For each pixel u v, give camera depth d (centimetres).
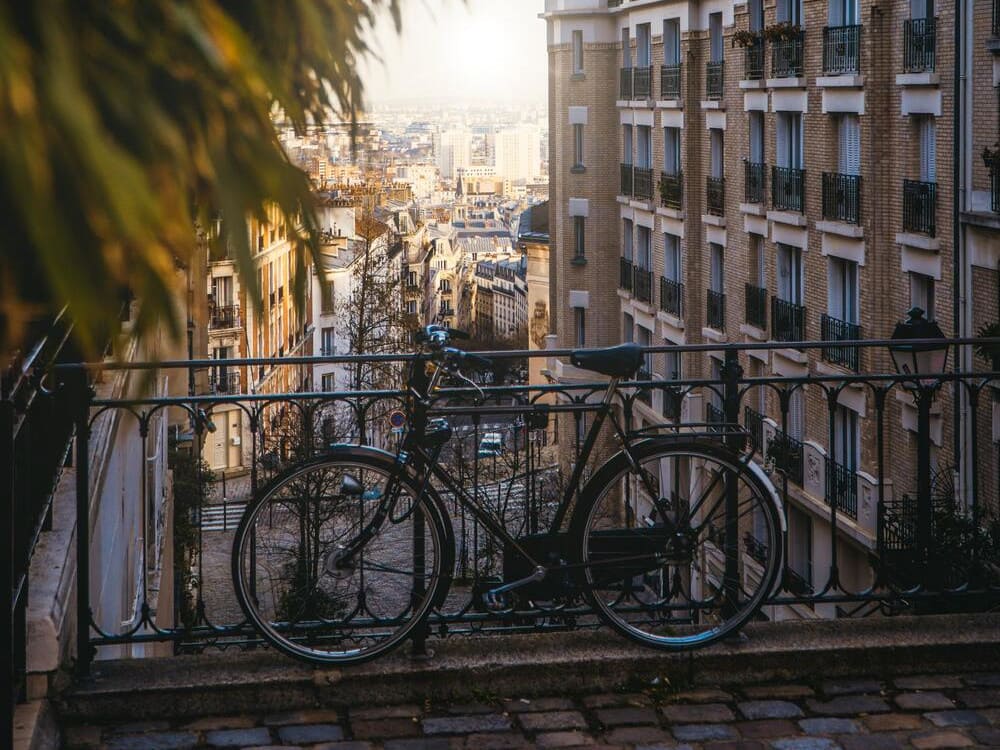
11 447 407
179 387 2417
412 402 504
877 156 2934
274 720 483
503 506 517
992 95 2434
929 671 521
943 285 2670
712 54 4094
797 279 3512
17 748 421
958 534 1184
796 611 3128
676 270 4484
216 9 133
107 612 884
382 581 505
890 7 2864
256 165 133
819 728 478
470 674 500
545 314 6144
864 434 2927
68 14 120
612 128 4959
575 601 543
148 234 115
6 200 112
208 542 766
